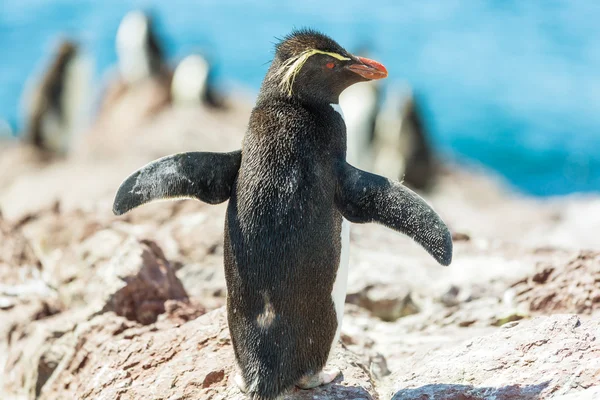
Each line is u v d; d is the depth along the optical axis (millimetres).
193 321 9766
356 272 13023
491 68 55500
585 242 21375
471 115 46938
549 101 48906
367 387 8477
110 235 12508
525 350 8703
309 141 7887
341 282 7957
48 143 36562
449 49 59750
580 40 60844
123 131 36875
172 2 72312
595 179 38125
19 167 33719
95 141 37375
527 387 8086
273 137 7918
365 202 7777
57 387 10062
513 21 66125
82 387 9469
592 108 47656
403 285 12562
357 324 11672
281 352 7629
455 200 32062
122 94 42844
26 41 60406
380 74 8039
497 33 63188
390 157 35938
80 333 10211
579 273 11336
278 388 7652
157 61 46812
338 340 8688
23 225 14570
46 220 14422
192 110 37875
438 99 49781
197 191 8039
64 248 13547
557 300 11117
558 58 57156
